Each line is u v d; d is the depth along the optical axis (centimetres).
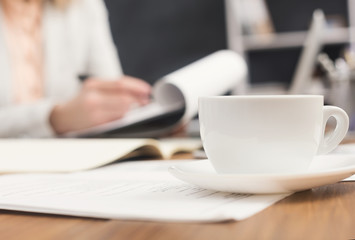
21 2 188
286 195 36
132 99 141
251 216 30
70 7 203
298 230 26
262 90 347
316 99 39
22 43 185
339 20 340
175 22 353
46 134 140
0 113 141
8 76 178
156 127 101
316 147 40
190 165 43
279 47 345
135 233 27
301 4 350
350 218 28
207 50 354
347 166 40
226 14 351
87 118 137
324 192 37
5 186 44
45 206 33
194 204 33
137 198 36
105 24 224
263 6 344
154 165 60
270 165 38
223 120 39
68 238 26
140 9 349
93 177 50
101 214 30
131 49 349
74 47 201
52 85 191
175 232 26
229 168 40
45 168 58
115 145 70
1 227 30
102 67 212
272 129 38
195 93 99
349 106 180
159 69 352
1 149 78
